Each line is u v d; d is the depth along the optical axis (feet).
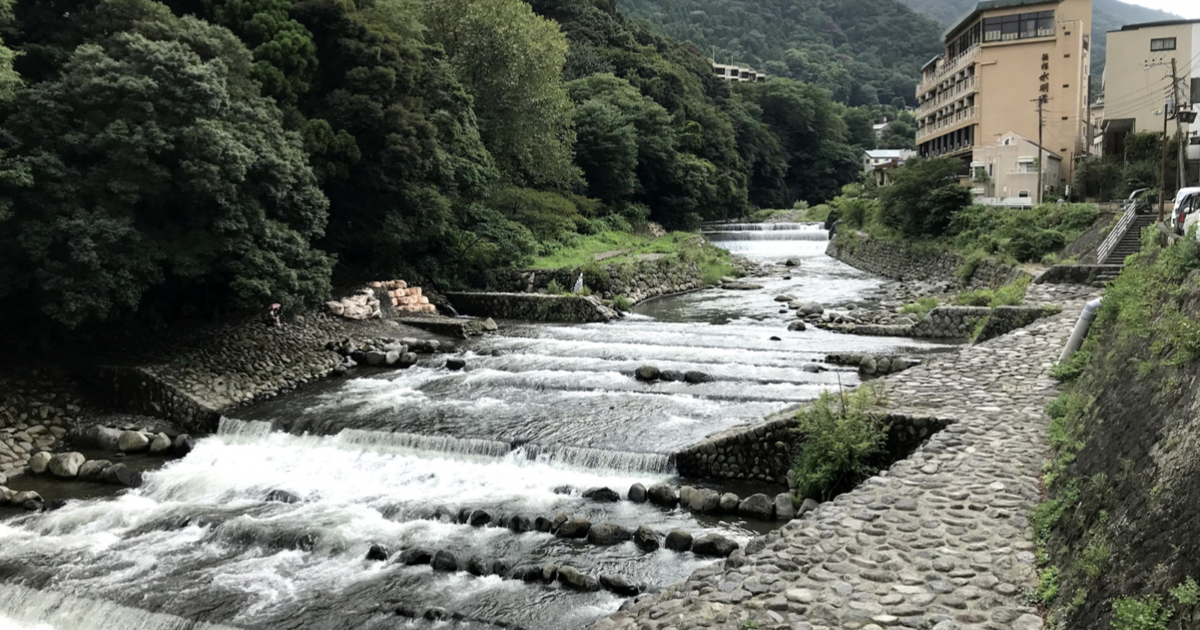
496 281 132.77
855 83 590.14
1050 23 203.92
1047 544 32.22
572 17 314.55
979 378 59.26
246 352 81.97
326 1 102.01
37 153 65.72
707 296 149.18
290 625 38.32
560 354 89.92
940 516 35.78
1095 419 38.60
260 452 63.10
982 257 134.41
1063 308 82.64
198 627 38.68
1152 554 24.29
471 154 128.98
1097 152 210.18
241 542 47.75
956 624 27.25
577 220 187.52
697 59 384.06
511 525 47.70
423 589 41.24
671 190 250.78
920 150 279.08
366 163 107.76
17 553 46.88
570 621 37.45
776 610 28.71
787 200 372.58
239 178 73.26
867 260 190.19
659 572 41.73
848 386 71.26
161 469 60.34
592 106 218.18
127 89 68.39
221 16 94.63
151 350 78.33
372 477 57.21
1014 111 207.72
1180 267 40.81
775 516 47.85
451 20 153.69
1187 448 26.23
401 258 118.62
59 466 59.57
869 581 30.42
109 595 41.83
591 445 57.52
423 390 76.64
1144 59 189.78
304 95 104.68
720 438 54.24
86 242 64.80
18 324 74.64
